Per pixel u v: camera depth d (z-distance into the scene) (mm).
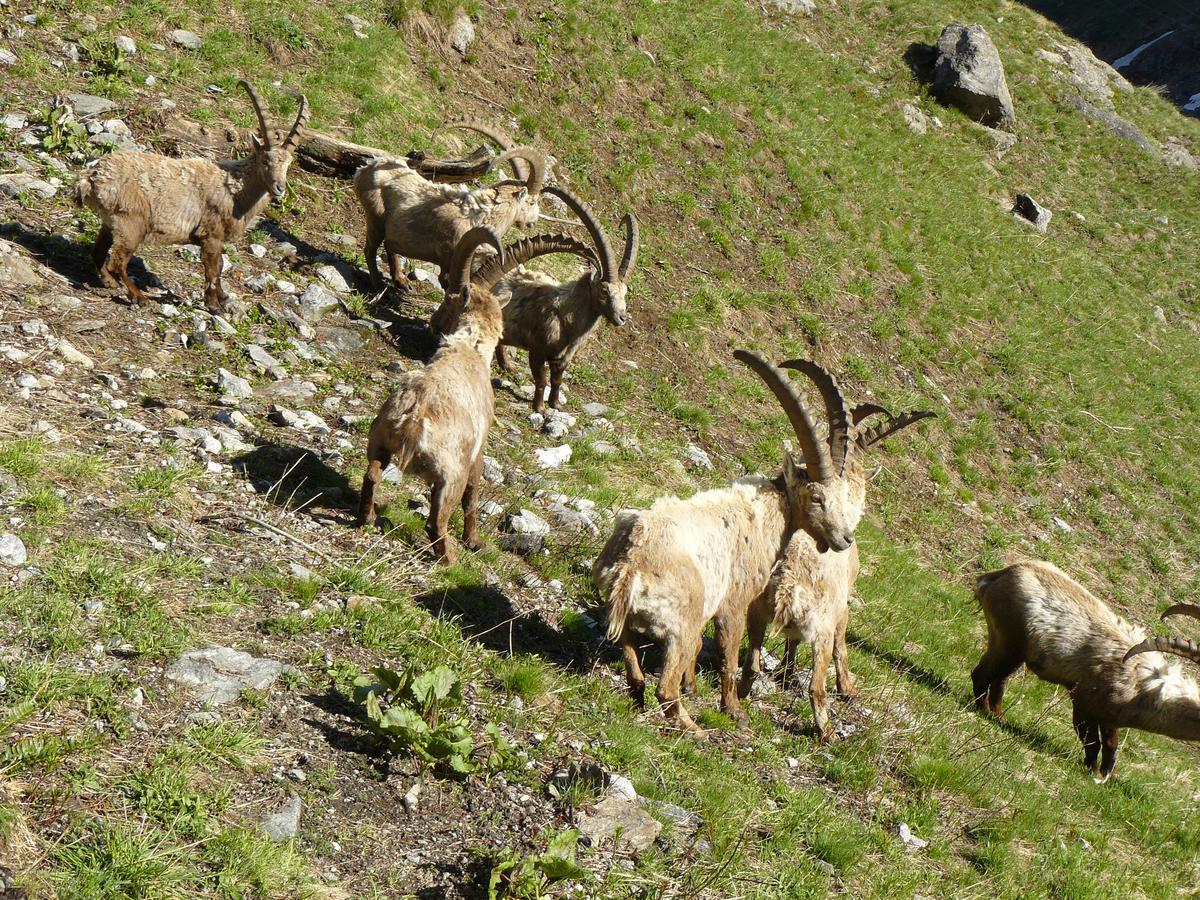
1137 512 49000
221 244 24766
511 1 46906
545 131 43094
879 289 50906
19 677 11930
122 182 22688
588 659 18766
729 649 19016
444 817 12773
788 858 15234
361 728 13633
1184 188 81438
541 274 29453
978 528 42156
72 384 19406
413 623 16562
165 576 14938
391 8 42000
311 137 33250
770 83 57969
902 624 29906
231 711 12945
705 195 47000
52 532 14727
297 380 23891
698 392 37344
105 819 10758
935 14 81312
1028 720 27656
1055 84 84938
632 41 51531
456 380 18531
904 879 16156
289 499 18172
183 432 19078
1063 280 63000
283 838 11391
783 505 19406
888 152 61719
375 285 30641
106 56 32312
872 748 20250
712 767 16844
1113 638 25000
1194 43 139250
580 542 22312
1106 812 23359
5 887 9523
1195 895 21062
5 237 23938
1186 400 59219
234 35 36438
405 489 21281
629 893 12719
